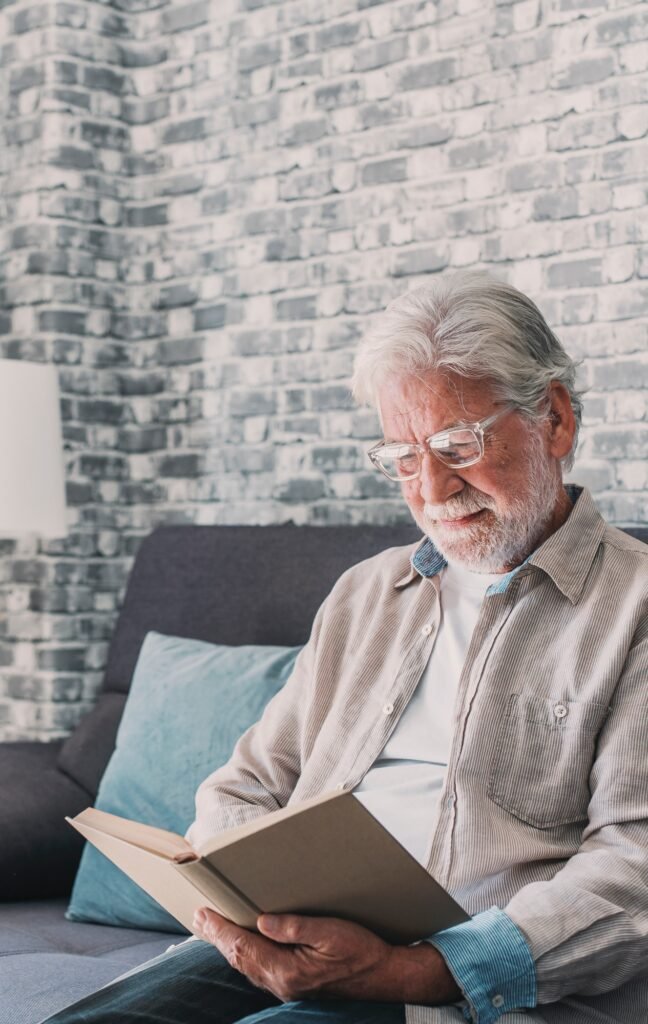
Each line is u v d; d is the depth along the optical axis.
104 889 2.15
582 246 2.47
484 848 1.47
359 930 1.31
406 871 1.23
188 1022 1.44
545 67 2.53
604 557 1.60
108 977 1.79
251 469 3.01
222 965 1.53
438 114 2.69
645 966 1.38
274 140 2.97
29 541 3.13
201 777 2.14
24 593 3.14
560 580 1.56
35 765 2.51
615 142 2.43
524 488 1.58
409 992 1.32
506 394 1.57
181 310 3.14
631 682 1.47
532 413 1.59
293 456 2.93
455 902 1.28
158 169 3.19
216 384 3.07
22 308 3.15
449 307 1.59
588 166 2.47
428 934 1.34
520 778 1.50
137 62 3.22
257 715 2.15
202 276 3.10
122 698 2.60
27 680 3.12
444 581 1.70
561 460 1.71
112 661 2.70
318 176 2.89
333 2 2.87
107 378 3.19
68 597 3.11
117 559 3.20
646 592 1.52
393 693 1.65
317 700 1.74
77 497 3.13
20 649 3.14
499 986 1.32
